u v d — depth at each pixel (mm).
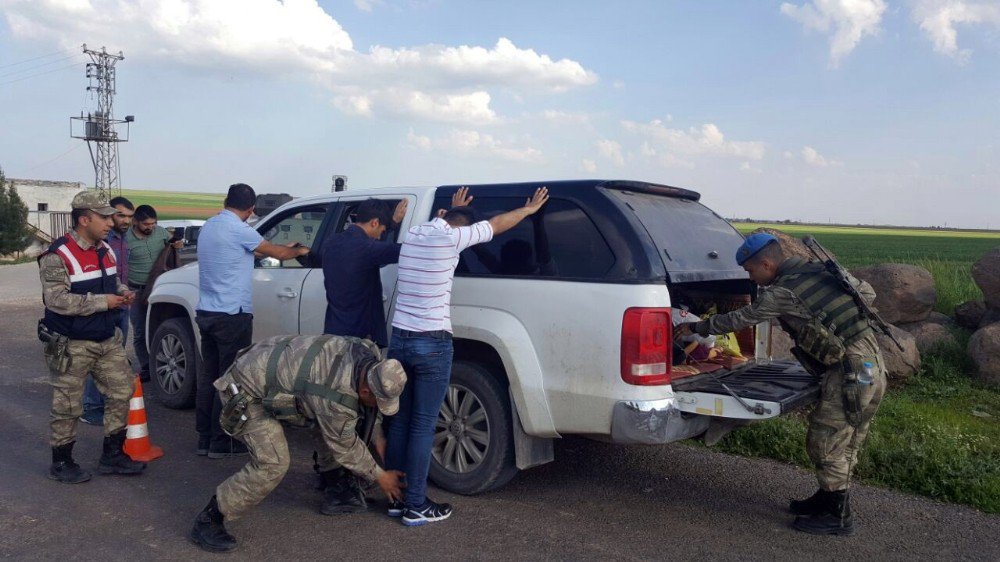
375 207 4707
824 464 4289
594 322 4129
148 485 4898
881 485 5133
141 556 3869
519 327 4414
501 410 4566
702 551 4051
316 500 4695
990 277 8219
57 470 4863
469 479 4707
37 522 4270
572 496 4840
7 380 7867
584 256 4293
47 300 4637
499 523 4371
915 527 4445
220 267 5195
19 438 5812
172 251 7781
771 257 4359
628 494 4895
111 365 4934
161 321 7152
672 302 5078
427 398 4238
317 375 3652
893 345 7488
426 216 5176
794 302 4188
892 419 6258
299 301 5699
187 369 6605
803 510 4516
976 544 4223
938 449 5383
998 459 5379
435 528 4277
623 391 4035
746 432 5855
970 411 6648
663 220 4590
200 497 4699
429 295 4184
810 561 3961
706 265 4609
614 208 4297
